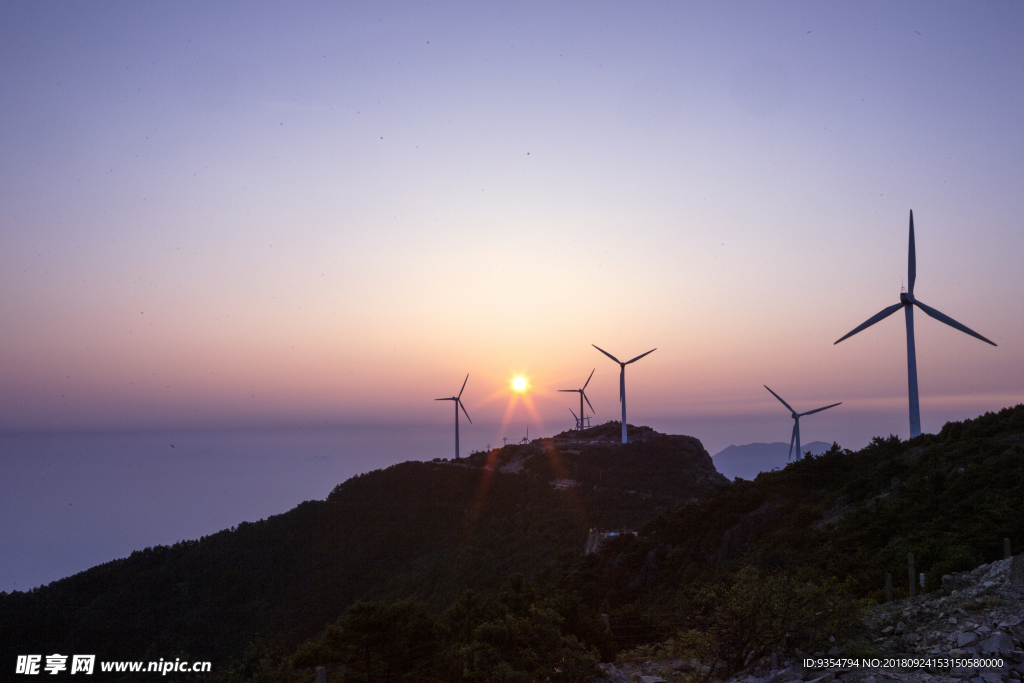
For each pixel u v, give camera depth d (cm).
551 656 1819
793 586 1897
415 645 2003
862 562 2972
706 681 1800
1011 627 1677
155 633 6391
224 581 7431
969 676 1507
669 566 4444
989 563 2445
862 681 1536
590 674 1812
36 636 6097
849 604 1866
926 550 2761
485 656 1825
